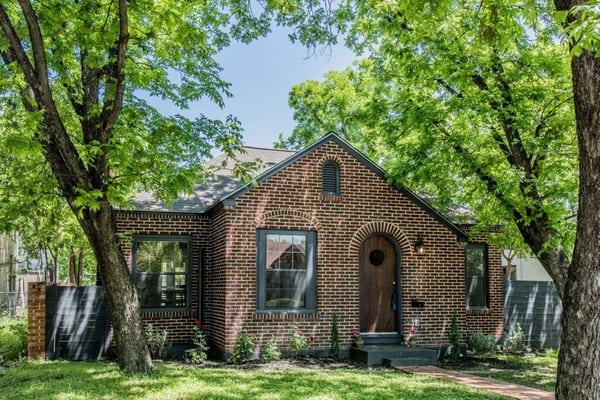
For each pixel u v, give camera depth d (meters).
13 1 10.09
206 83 13.70
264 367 12.45
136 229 14.47
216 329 14.19
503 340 16.86
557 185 12.48
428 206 15.39
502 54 12.62
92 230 10.55
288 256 14.17
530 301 17.41
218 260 14.27
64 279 30.34
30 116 8.33
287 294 14.06
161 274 14.71
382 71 15.38
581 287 6.42
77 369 11.33
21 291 30.75
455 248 15.70
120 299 10.88
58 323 13.48
